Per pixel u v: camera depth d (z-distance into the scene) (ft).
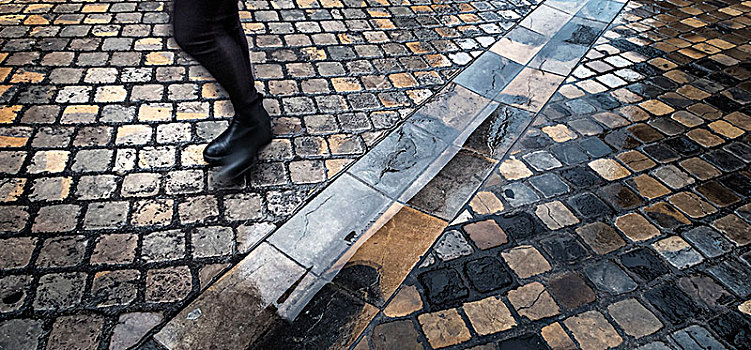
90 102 9.22
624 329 6.41
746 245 7.63
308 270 6.81
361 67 11.02
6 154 7.97
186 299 6.32
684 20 13.94
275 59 10.97
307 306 6.38
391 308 6.44
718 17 14.19
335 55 11.32
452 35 12.53
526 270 7.04
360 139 9.12
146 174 7.93
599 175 8.73
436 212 7.83
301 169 8.36
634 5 14.61
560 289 6.82
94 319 6.00
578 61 11.87
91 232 6.95
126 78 9.91
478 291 6.72
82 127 8.66
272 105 9.67
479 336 6.21
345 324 6.23
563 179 8.61
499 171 8.69
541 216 7.88
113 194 7.54
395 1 13.84
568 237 7.57
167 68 10.30
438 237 7.42
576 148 9.29
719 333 6.44
